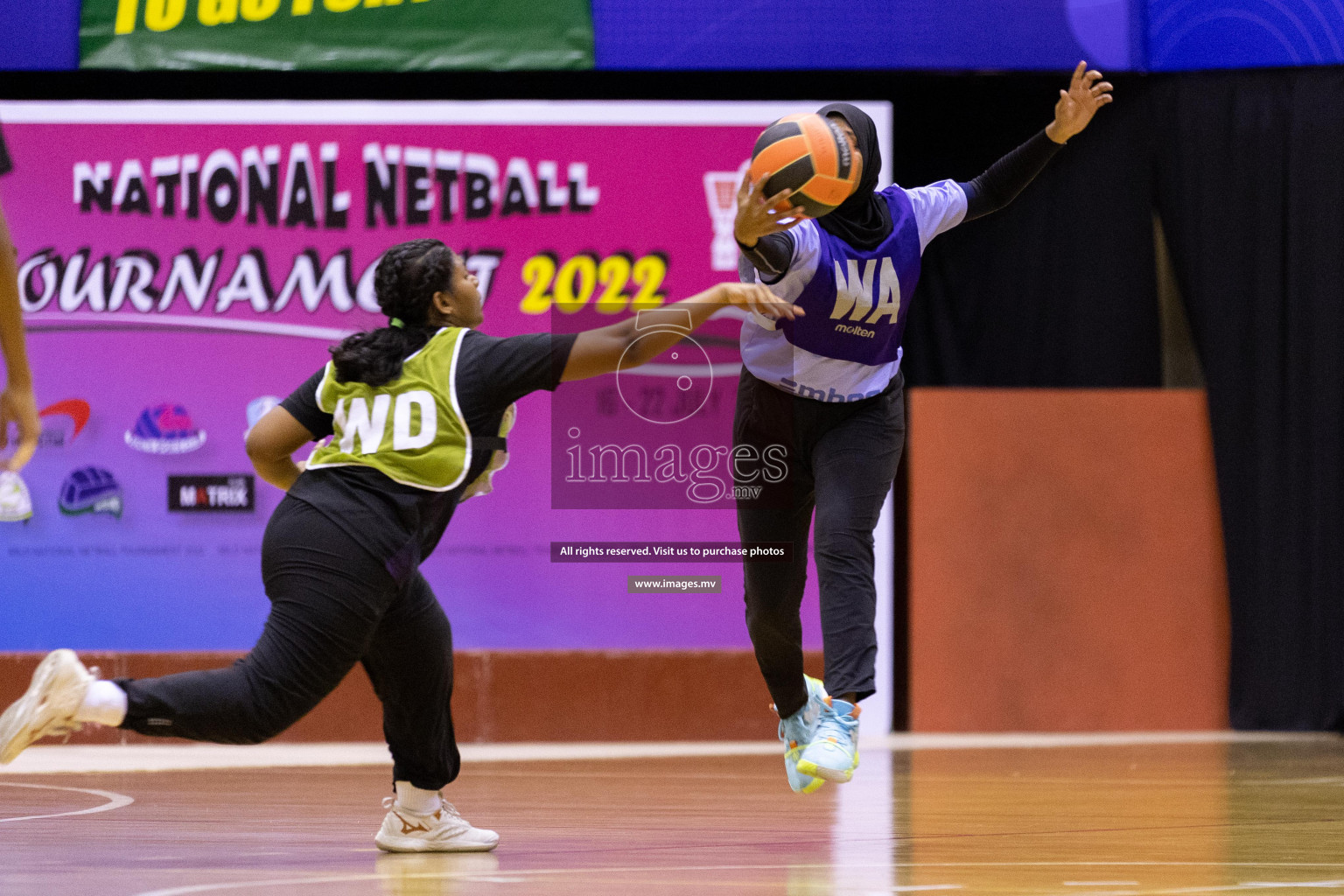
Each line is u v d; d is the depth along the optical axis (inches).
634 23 509.7
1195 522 544.7
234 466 511.8
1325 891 181.9
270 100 550.0
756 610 247.4
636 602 516.7
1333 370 526.3
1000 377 559.8
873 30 510.6
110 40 504.4
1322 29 519.2
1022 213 558.3
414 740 223.9
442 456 200.5
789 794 336.2
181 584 509.7
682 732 511.8
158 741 505.7
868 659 229.1
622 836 255.6
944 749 474.9
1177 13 523.2
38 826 271.0
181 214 515.2
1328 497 526.9
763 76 559.2
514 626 513.7
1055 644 540.4
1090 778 378.0
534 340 205.2
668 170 520.1
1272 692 531.8
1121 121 550.3
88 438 510.0
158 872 201.3
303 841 246.7
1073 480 544.4
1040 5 515.8
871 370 235.6
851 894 178.5
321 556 196.1
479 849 231.9
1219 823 274.2
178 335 513.3
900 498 572.1
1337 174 525.0
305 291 515.5
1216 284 537.0
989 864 212.4
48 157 513.0
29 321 511.2
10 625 505.0
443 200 518.3
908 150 571.2
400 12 510.0
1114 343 554.6
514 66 509.4
